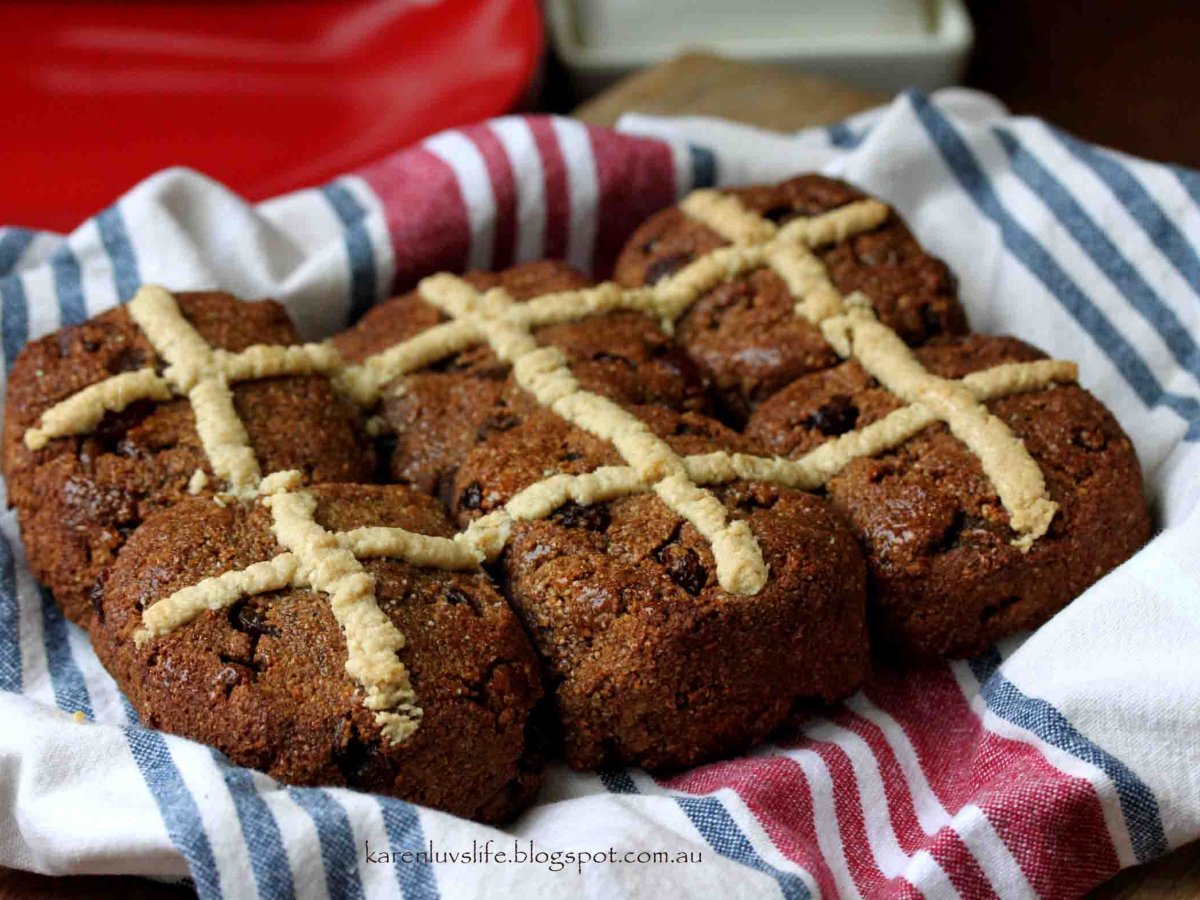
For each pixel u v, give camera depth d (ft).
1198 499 1.11
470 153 1.38
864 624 1.05
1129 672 0.98
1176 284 1.30
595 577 1.00
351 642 0.94
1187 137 2.06
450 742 0.94
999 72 2.18
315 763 0.92
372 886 0.89
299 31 1.82
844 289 1.23
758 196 1.31
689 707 0.99
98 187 1.65
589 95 1.95
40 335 1.26
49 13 1.80
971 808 0.95
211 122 1.74
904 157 1.39
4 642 1.07
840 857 0.99
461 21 1.79
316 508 1.02
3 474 1.16
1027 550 1.06
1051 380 1.14
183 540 1.00
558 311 1.21
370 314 1.27
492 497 1.05
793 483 1.08
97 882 0.96
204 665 0.94
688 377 1.19
